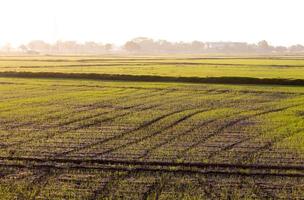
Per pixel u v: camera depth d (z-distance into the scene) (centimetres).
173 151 2009
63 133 2380
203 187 1548
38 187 1548
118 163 1833
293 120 2762
